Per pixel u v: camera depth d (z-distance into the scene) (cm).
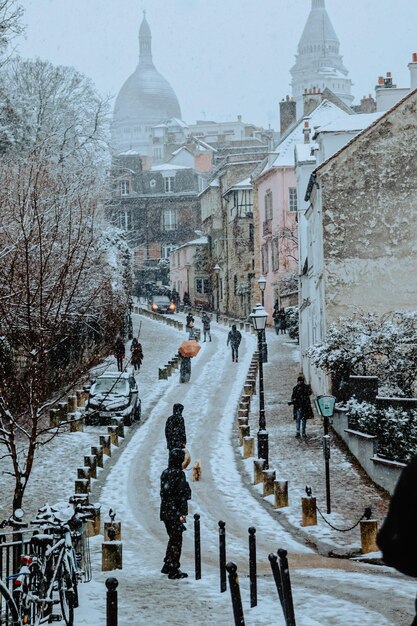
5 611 1059
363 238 3169
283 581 940
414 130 3145
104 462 2656
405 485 375
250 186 8181
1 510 2067
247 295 8062
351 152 3166
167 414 3453
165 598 1273
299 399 2875
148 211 11531
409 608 1189
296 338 5581
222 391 3928
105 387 3281
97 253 3334
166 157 15275
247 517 2020
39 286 1727
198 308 8775
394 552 372
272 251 7075
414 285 3153
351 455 2600
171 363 4522
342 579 1410
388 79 4675
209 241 9612
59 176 3666
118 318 3133
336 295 3170
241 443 2842
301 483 2309
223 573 1326
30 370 1603
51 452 2725
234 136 16688
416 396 2880
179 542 1447
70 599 1105
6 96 4156
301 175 4409
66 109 5256
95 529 1853
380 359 2873
